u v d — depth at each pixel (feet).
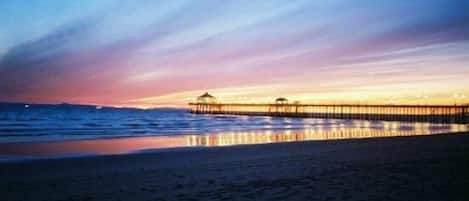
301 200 20.79
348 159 37.04
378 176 27.53
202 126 121.90
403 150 44.24
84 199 22.36
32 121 143.43
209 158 40.70
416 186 23.97
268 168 32.17
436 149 44.75
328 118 261.85
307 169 31.22
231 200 21.11
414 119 210.38
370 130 109.19
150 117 212.02
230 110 336.29
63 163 37.78
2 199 22.47
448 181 25.48
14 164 36.99
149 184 26.09
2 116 192.75
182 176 28.96
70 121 146.72
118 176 29.55
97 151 51.31
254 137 78.33
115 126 114.83
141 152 48.29
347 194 22.02
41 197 22.94
